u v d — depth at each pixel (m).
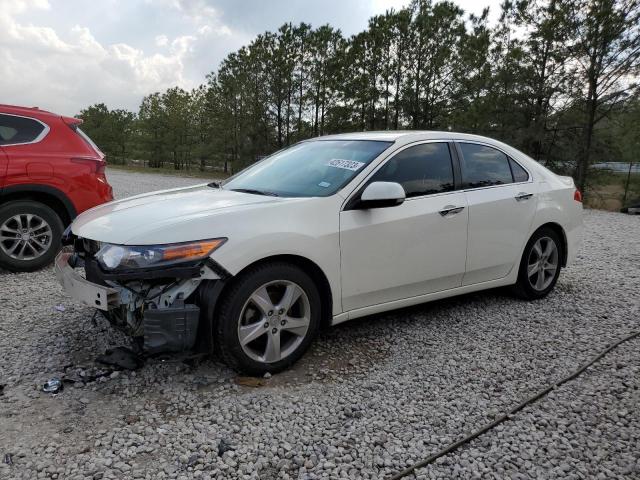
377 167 3.79
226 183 4.46
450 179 4.21
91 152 6.15
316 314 3.44
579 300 5.03
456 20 22.44
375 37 23.08
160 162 46.03
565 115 18.91
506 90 19.53
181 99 42.66
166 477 2.31
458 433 2.71
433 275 4.06
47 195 5.79
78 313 4.30
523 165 4.86
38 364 3.35
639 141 19.72
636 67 16.59
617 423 2.83
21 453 2.43
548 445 2.62
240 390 3.10
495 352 3.75
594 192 19.56
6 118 5.66
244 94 29.16
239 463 2.43
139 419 2.77
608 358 3.69
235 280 3.09
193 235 2.98
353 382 3.25
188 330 2.93
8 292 4.93
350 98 24.39
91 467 2.35
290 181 3.96
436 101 23.44
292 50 26.98
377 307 3.82
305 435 2.66
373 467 2.42
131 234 3.01
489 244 4.39
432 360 3.60
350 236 3.52
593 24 16.47
